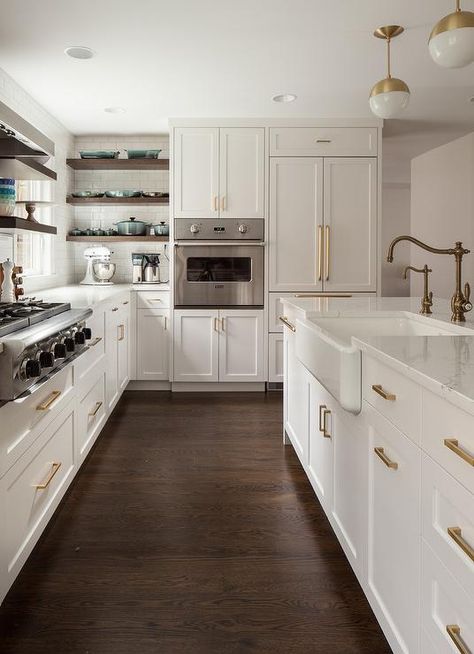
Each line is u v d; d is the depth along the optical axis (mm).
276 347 5199
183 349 5180
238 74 3830
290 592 2006
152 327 5184
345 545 2010
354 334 2734
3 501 1717
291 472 3182
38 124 4484
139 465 3289
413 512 1348
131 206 5664
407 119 5078
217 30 3115
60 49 3377
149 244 5699
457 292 2322
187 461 3359
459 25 2146
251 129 5043
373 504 1680
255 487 2963
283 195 5098
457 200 6125
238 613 1882
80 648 1705
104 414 3674
